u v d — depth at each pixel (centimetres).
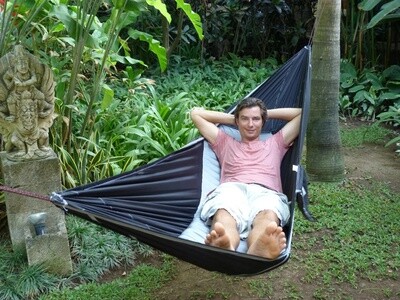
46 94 282
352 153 478
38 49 364
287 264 304
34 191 284
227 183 286
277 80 340
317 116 395
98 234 321
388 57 667
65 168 342
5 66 273
